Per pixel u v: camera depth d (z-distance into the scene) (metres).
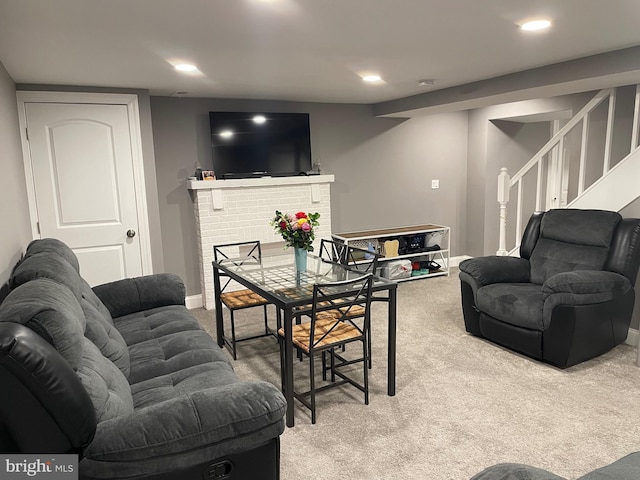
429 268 5.95
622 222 3.40
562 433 2.44
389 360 2.85
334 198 5.61
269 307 4.86
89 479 1.42
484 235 6.21
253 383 1.71
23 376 1.27
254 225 4.98
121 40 2.56
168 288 3.30
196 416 1.53
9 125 3.08
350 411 2.72
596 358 3.35
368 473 2.17
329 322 2.94
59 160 3.99
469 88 4.28
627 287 3.29
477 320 3.77
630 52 3.08
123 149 4.20
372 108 5.68
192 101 4.73
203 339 2.62
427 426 2.54
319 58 3.14
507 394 2.87
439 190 6.26
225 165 4.83
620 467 1.20
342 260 3.99
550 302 3.11
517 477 1.14
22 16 2.12
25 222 3.51
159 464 1.48
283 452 2.34
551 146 4.45
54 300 1.57
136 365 2.33
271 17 2.24
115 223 4.28
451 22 2.42
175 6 2.04
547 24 2.50
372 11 2.20
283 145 5.09
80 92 3.96
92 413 1.40
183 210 4.81
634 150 3.57
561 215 3.80
